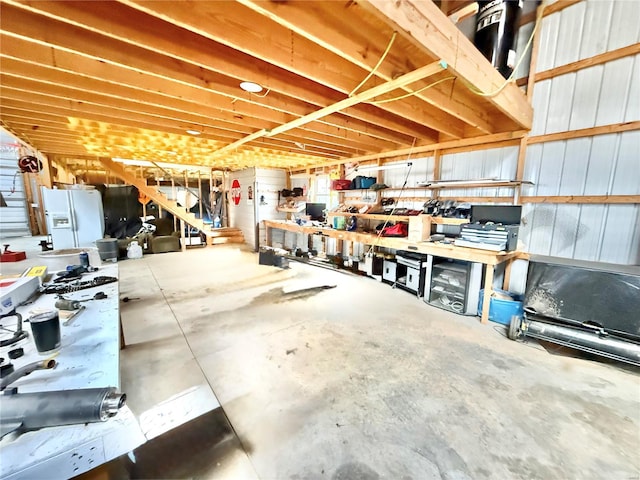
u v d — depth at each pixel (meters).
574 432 1.63
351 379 2.10
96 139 4.70
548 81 3.02
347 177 6.04
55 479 0.61
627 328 2.26
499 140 3.45
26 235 8.66
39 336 1.04
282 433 1.61
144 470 1.37
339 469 1.39
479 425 1.68
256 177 7.55
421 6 1.65
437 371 2.22
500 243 3.05
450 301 3.58
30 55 1.96
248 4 1.38
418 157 4.54
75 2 1.49
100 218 5.32
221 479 1.34
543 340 2.72
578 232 2.94
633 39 2.49
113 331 1.25
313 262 5.98
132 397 1.88
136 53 2.04
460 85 2.65
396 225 4.49
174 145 5.09
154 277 4.81
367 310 3.45
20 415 0.69
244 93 2.62
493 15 2.73
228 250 7.38
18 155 8.27
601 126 2.70
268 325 2.99
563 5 2.84
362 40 1.83
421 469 1.40
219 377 2.11
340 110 2.89
